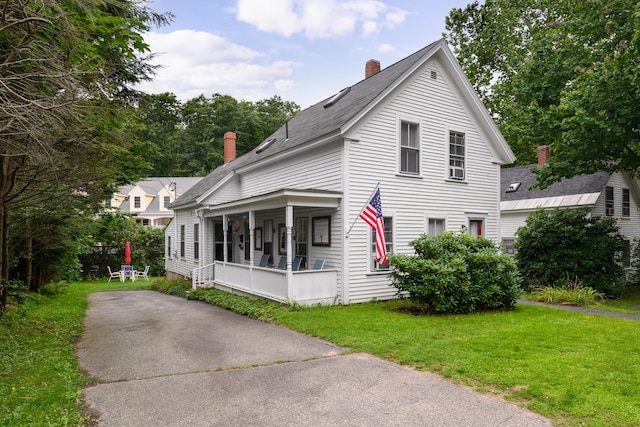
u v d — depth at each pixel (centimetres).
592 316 886
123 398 452
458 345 626
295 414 406
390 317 868
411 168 1207
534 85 1605
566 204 1861
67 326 877
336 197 1066
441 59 1255
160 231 2975
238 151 4472
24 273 1365
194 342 721
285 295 1019
